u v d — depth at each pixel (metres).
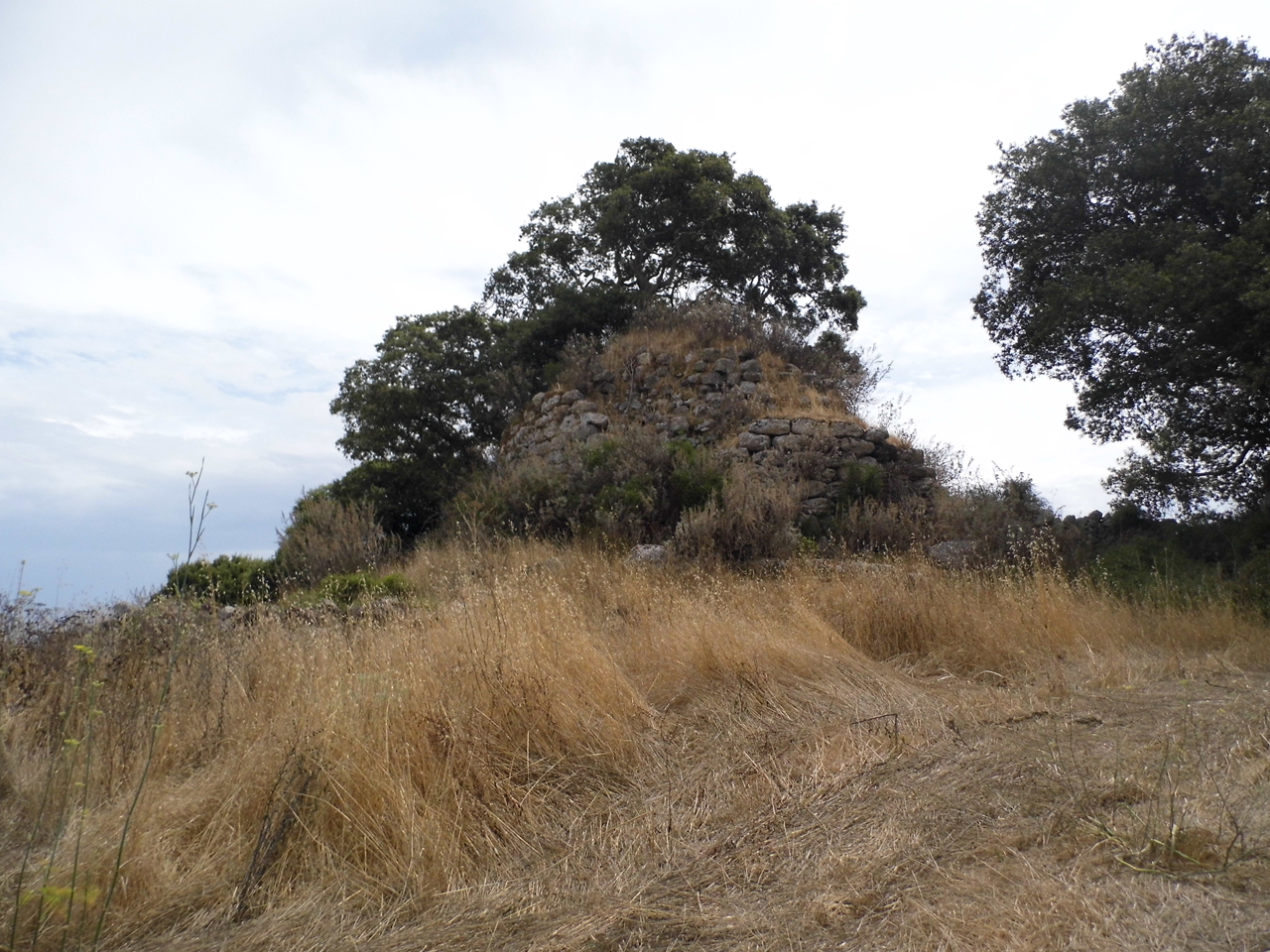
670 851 3.54
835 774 4.21
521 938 2.88
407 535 18.33
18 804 3.72
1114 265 11.82
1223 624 7.69
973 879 2.93
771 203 24.55
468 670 4.73
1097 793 3.53
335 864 3.38
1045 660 6.66
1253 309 10.11
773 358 18.50
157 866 3.22
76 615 5.91
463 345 21.80
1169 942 2.39
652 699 5.51
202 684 4.88
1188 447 12.65
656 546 11.52
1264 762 3.69
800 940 2.70
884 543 12.45
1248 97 11.41
